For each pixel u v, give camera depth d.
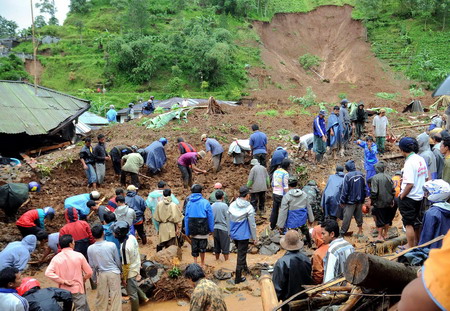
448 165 6.71
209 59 62.25
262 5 82.69
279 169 10.52
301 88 62.28
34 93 19.14
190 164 13.42
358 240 9.44
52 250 8.53
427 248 4.52
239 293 7.86
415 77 58.97
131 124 20.28
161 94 61.41
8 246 7.05
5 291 4.88
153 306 7.73
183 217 10.03
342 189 9.36
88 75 66.25
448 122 11.92
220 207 9.11
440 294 1.70
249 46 71.88
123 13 81.19
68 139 19.00
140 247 10.28
